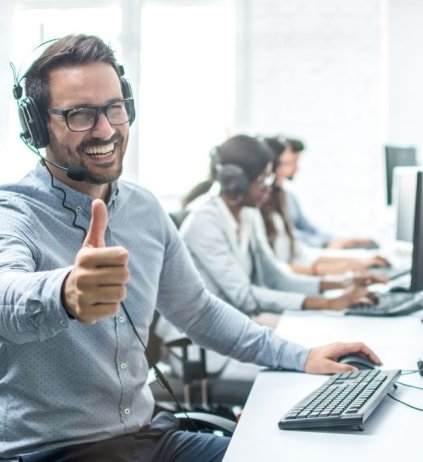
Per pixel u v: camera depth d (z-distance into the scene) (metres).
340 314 2.28
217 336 1.65
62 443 1.33
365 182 5.16
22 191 1.41
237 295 2.39
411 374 1.49
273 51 5.21
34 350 1.32
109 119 1.39
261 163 2.49
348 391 1.28
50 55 1.38
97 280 0.93
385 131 5.15
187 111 5.20
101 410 1.37
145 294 1.50
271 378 1.50
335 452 1.04
